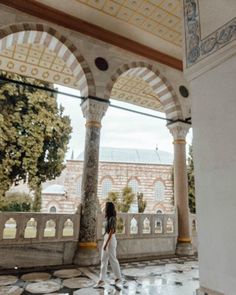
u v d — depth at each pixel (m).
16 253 5.53
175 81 8.98
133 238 7.27
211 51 2.36
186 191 8.22
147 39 7.93
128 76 9.45
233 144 2.00
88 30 7.26
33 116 13.63
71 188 29.75
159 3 6.37
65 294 3.95
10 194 20.02
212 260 2.02
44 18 6.66
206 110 2.33
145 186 32.06
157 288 4.32
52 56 8.23
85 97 6.96
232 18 2.21
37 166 14.12
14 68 8.71
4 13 6.18
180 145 8.48
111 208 4.89
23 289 4.16
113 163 32.16
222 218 2.00
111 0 6.32
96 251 6.21
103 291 4.12
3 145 12.52
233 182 1.95
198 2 2.68
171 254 7.70
